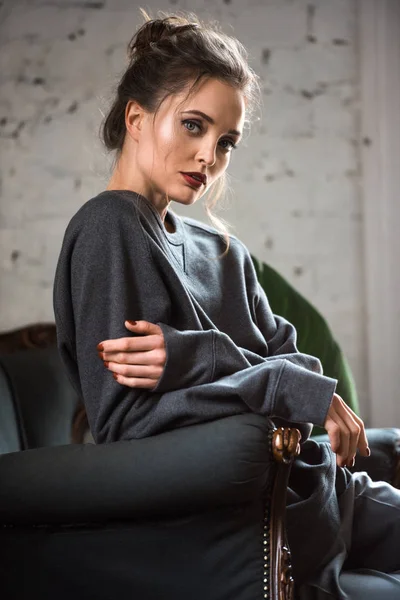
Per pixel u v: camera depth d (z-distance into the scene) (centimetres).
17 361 271
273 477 155
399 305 349
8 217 337
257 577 155
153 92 170
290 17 347
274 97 347
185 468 150
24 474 160
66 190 338
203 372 160
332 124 349
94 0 340
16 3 338
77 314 165
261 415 154
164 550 157
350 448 161
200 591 156
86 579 161
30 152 338
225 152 174
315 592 167
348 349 350
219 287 188
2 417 252
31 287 337
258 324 198
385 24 347
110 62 339
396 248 348
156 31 177
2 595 165
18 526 165
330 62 349
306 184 348
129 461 154
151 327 159
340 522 180
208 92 167
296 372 157
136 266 164
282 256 347
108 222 164
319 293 348
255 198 346
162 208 181
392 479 211
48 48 339
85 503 156
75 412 273
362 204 349
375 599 166
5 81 337
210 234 197
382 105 348
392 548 185
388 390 348
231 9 345
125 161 178
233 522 155
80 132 339
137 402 159
